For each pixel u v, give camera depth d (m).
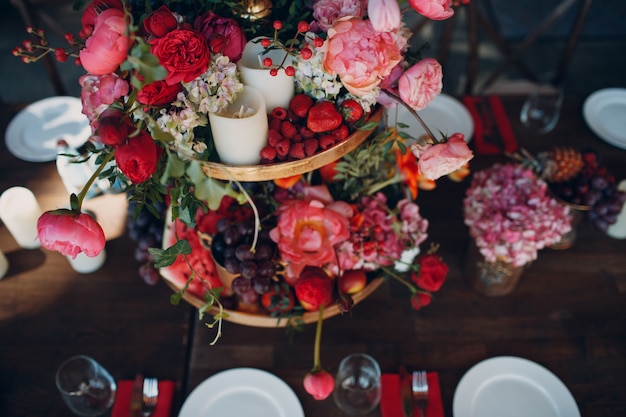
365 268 0.97
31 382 1.05
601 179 1.15
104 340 1.10
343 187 0.99
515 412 1.00
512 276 1.10
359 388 0.98
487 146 1.40
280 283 0.94
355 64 0.69
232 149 0.78
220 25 0.73
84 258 1.17
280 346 1.09
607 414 1.02
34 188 1.33
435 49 2.73
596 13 2.97
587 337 1.12
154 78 0.59
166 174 0.64
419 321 1.13
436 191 1.34
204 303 0.98
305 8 0.83
